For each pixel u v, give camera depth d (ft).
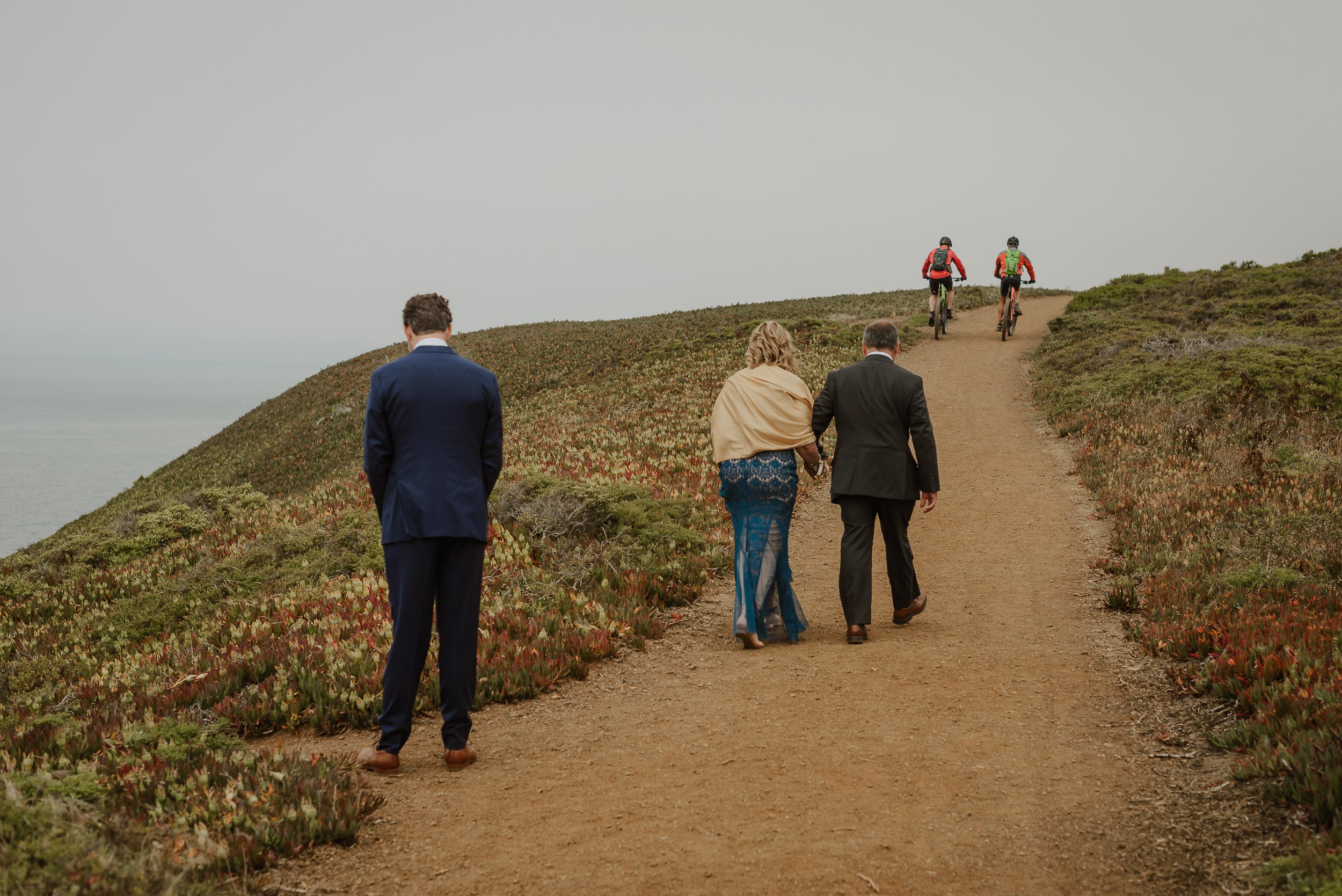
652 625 21.40
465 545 13.41
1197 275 98.07
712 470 40.96
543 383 115.03
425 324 14.01
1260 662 15.11
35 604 45.14
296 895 9.59
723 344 95.30
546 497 31.71
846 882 9.62
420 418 13.17
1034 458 41.29
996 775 12.64
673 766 13.34
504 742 14.90
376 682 17.57
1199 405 44.06
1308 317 67.31
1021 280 75.66
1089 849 10.34
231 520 57.82
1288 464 32.94
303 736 16.40
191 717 17.57
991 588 24.16
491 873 10.11
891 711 15.37
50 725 16.03
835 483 19.94
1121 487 32.96
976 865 9.99
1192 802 11.44
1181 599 20.21
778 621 20.53
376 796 12.26
